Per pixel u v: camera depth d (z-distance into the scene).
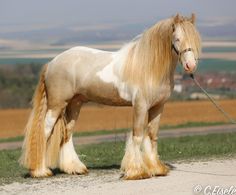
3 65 77.31
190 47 9.93
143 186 9.84
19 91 65.44
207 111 46.31
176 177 10.63
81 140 25.16
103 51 11.18
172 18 10.45
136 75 10.38
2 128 38.44
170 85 10.59
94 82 10.80
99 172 11.63
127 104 10.78
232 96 64.81
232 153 14.59
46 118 11.24
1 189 10.23
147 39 10.43
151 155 10.79
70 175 11.28
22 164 11.38
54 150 11.25
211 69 96.00
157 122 10.84
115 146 18.12
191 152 15.10
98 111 50.56
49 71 11.23
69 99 11.16
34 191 9.91
